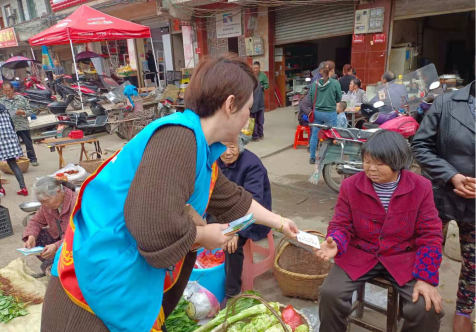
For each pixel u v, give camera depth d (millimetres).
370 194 1922
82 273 1137
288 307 2104
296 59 12000
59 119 9055
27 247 2908
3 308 2553
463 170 2020
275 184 5324
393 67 8484
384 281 1953
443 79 4883
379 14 7961
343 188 2049
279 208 4480
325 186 5125
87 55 13133
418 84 5215
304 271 2977
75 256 1147
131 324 1178
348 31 9055
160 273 1226
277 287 2939
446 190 2102
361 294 2332
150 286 1194
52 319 1233
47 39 9398
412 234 1941
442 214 2137
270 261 2869
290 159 6484
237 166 2607
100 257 1115
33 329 2377
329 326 1957
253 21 10664
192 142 1143
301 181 5375
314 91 5871
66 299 1224
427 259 1812
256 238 2539
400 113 4770
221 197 1552
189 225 1100
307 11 9750
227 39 11523
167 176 1066
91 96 12570
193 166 1145
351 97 6887
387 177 1864
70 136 6270
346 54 12594
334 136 4297
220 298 2678
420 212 1896
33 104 12484
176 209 1069
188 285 2479
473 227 2117
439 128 2117
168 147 1098
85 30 9125
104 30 9305
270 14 10391
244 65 1252
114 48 17516
